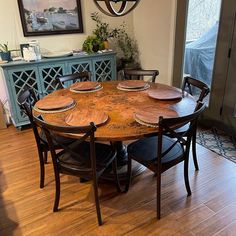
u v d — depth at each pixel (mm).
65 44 3656
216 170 2336
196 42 3137
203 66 3141
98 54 3498
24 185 2232
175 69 3498
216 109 3068
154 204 1954
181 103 2020
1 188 2199
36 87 3230
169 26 3377
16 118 3238
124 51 4156
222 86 2910
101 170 1761
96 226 1768
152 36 3754
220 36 2779
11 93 3092
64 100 2100
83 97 2246
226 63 2789
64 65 3320
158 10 3496
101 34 3762
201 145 2768
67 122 1710
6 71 2967
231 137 2924
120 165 2377
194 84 2326
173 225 1751
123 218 1829
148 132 1590
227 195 2021
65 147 1703
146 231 1712
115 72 3768
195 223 1761
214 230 1700
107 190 2135
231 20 2615
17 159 2652
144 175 2307
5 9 3131
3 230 1761
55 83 3184
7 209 1955
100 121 1705
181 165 2424
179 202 1960
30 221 1832
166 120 1510
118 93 2326
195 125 1868
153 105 1990
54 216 1870
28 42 3336
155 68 3869
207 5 2869
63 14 3482
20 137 3152
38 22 3359
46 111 1921
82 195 2090
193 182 2182
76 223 1800
